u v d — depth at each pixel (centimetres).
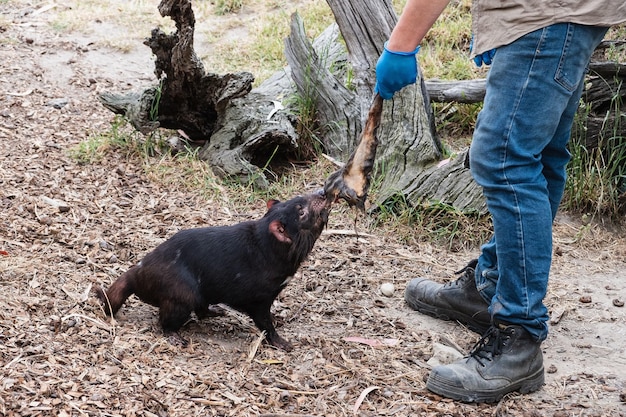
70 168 575
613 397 369
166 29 893
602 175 565
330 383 365
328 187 384
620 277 495
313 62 639
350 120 631
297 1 940
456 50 799
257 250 382
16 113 666
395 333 417
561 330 432
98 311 399
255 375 364
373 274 479
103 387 337
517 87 328
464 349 407
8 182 541
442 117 685
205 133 625
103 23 898
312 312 433
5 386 326
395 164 571
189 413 330
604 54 624
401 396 359
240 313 425
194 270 383
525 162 338
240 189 569
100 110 693
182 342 384
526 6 321
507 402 361
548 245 347
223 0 941
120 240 483
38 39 841
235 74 595
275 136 588
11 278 418
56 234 479
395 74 346
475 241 525
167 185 567
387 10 628
